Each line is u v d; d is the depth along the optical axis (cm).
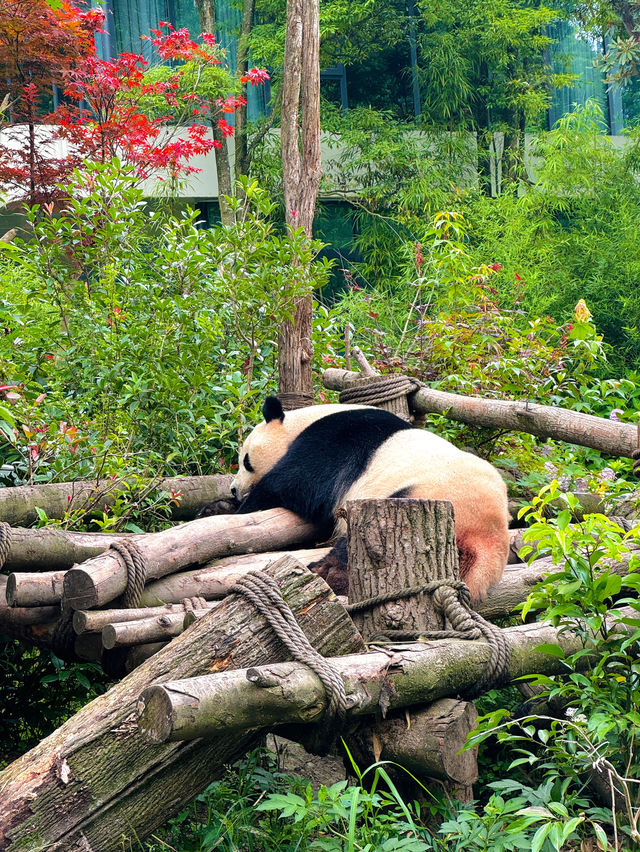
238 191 1356
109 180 657
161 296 679
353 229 1498
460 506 436
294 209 707
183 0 1414
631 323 1259
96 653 402
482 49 1455
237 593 328
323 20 1370
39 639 412
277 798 299
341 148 1488
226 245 684
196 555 443
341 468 513
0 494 484
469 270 791
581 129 1420
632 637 315
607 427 512
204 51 1197
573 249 1338
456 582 364
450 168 1422
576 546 330
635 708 323
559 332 750
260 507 536
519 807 304
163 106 1260
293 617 324
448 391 704
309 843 330
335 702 307
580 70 1650
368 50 1510
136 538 426
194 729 279
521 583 444
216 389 614
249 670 293
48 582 402
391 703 324
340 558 442
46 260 651
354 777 371
